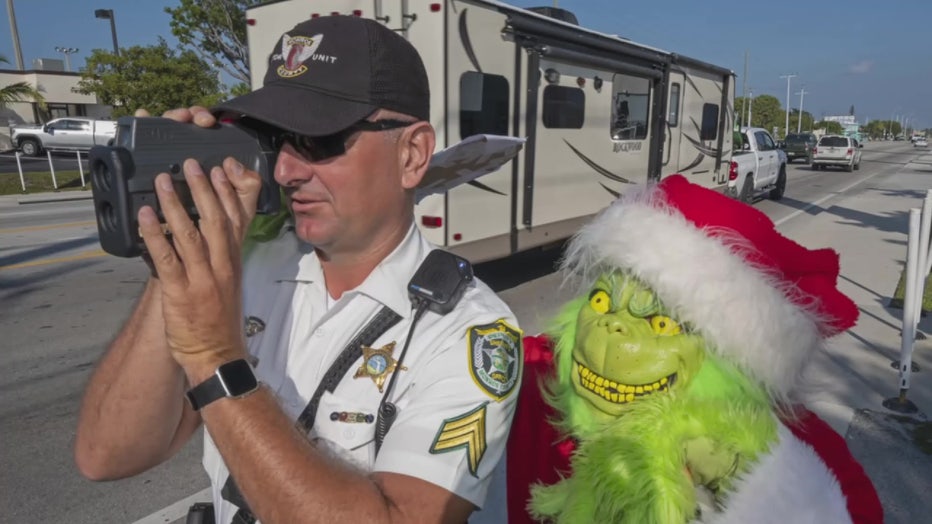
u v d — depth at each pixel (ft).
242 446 2.99
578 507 4.12
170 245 2.97
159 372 3.75
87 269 24.17
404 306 3.88
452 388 3.54
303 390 3.96
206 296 2.97
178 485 9.91
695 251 4.01
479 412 3.51
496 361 3.66
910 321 12.13
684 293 3.96
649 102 26.89
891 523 8.87
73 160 77.97
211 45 68.49
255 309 4.33
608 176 24.75
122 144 2.90
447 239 17.48
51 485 9.80
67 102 109.60
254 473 2.98
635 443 4.00
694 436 3.99
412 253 4.11
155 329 3.71
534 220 20.95
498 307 4.03
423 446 3.36
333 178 3.61
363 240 3.87
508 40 18.65
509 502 5.09
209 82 71.61
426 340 3.76
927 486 9.71
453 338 3.73
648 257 4.05
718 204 4.38
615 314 4.33
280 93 3.53
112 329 17.17
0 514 9.08
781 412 4.35
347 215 3.70
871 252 28.40
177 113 3.21
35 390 13.24
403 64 3.73
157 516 9.13
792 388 4.35
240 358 3.10
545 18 20.01
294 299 4.28
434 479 3.31
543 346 5.37
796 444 4.06
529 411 5.03
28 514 9.10
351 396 3.76
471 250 18.48
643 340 4.12
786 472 3.85
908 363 12.21
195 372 3.02
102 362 3.98
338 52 3.54
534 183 20.58
